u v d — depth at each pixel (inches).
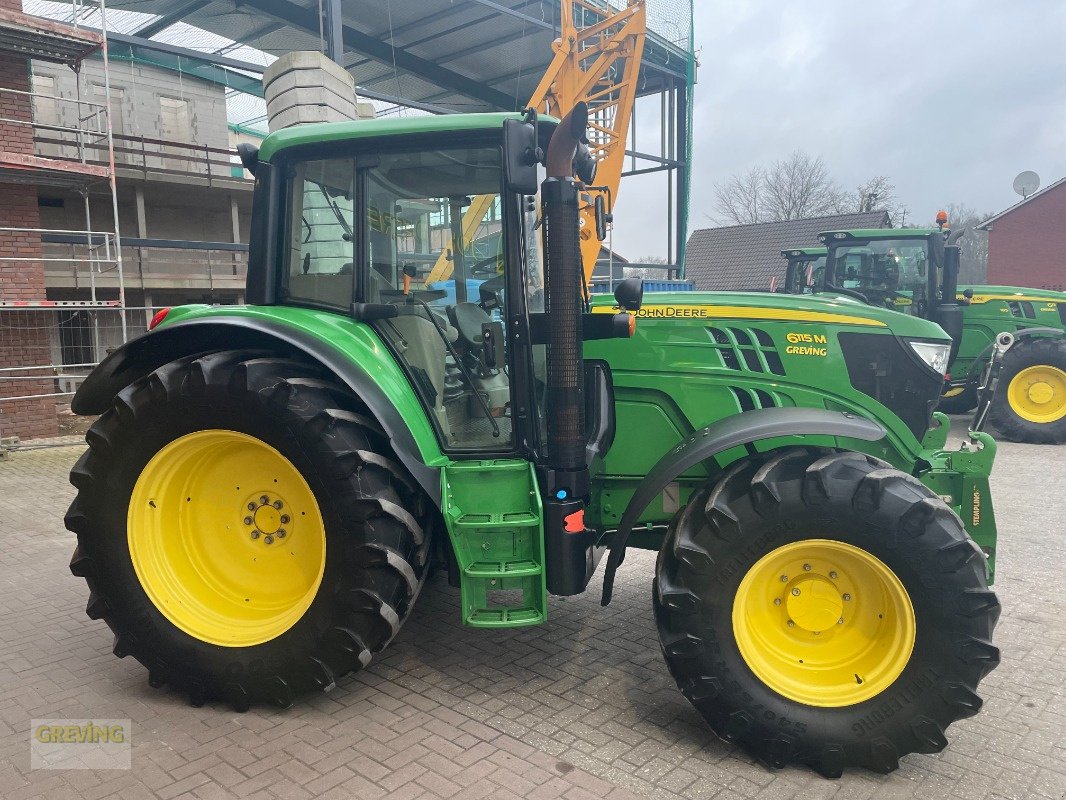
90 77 644.7
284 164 126.6
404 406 119.1
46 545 210.1
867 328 130.0
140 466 120.5
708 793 98.8
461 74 645.3
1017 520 223.3
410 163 122.8
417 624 153.8
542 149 121.0
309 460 112.3
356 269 124.9
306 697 124.7
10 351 372.5
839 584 108.7
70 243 510.0
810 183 1569.9
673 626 107.0
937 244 348.5
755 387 131.0
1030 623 151.3
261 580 126.1
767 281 913.5
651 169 705.0
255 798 98.2
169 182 600.7
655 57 652.7
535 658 138.2
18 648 145.3
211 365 116.3
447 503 116.1
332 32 412.2
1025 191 1192.8
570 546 117.5
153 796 99.0
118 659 140.3
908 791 99.4
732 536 104.3
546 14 541.3
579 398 117.5
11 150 361.7
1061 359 339.3
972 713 100.7
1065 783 100.6
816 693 104.2
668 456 118.5
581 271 126.6
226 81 709.3
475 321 124.2
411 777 102.3
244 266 706.2
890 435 130.2
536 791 99.0
